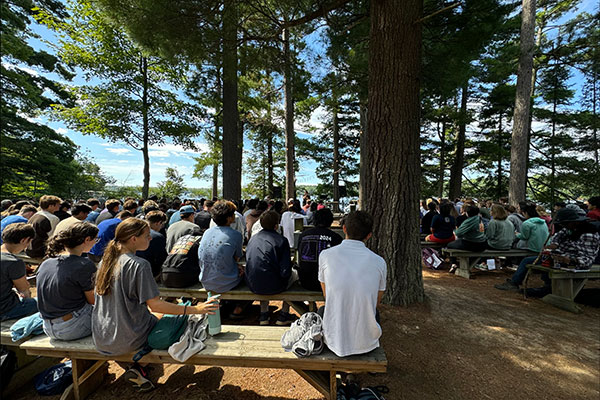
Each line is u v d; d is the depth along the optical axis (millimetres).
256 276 2688
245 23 5090
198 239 3074
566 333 2844
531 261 4113
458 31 5043
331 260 1855
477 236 4730
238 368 2352
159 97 12422
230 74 5512
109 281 1796
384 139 3379
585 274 3445
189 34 4363
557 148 16562
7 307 2229
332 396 1829
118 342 1806
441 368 2270
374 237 3510
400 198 3350
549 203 16734
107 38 10594
